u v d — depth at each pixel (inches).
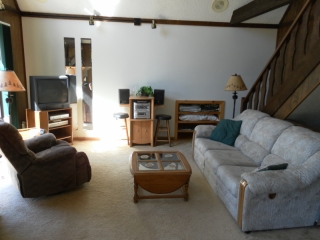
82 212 99.7
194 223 94.4
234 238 86.2
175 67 194.1
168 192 105.3
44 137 124.7
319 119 133.6
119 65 189.3
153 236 86.5
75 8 173.0
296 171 86.4
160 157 118.0
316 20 104.5
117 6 173.3
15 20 167.8
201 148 140.6
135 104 176.1
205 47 193.5
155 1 170.7
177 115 199.0
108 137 197.9
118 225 92.1
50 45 180.4
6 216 95.6
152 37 187.8
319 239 86.0
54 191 109.6
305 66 110.4
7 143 95.3
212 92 201.0
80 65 185.5
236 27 192.5
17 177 103.3
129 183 125.2
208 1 172.6
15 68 167.9
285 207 87.4
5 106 163.5
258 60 199.9
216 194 115.0
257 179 83.4
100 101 192.9
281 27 191.0
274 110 134.3
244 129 139.6
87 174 119.2
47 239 83.7
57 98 169.3
